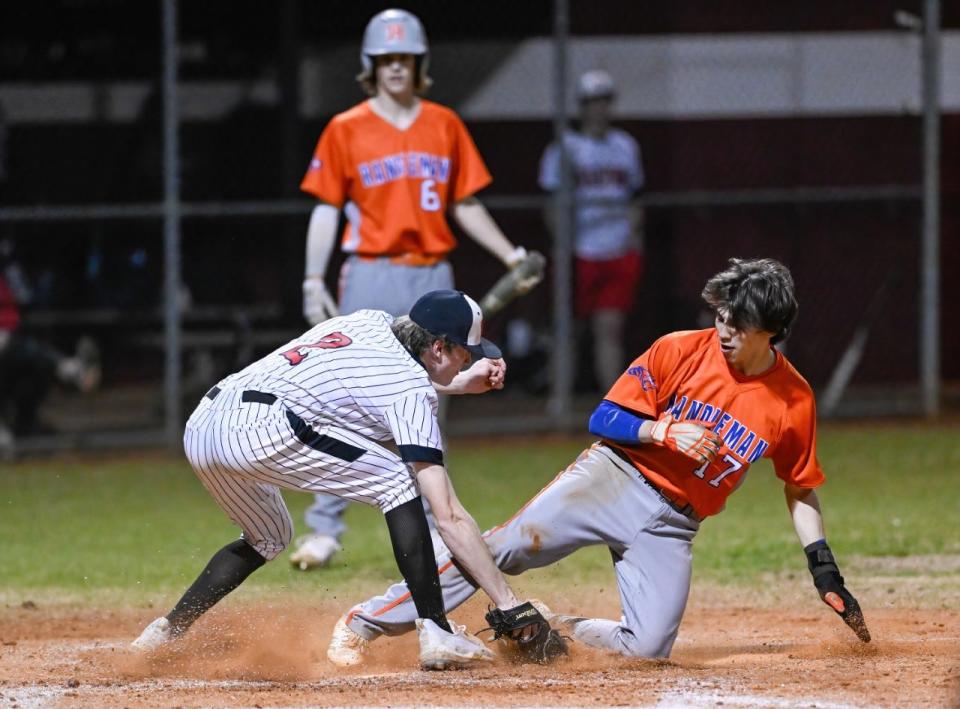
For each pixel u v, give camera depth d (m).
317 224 21.75
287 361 14.88
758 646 16.80
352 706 13.16
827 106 41.31
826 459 33.12
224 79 41.91
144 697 13.76
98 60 42.00
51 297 38.94
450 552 15.33
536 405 38.97
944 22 41.62
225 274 39.53
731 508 27.95
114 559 23.67
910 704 12.95
